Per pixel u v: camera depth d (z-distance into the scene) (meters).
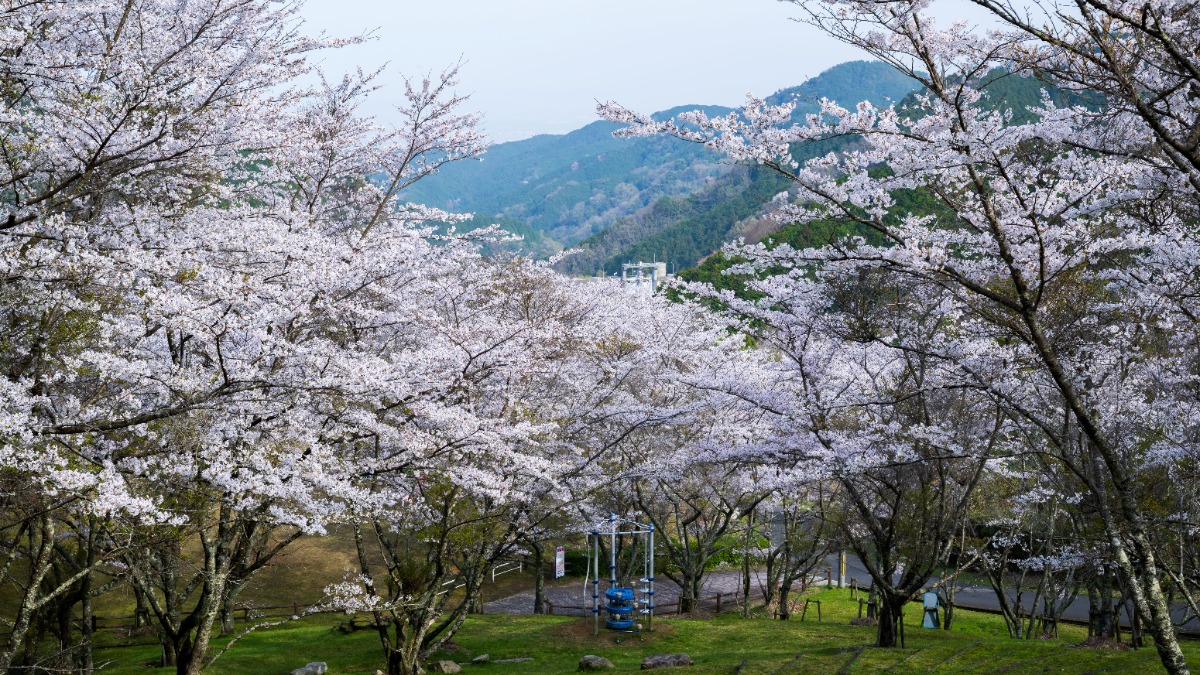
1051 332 12.45
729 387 15.65
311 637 19.73
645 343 22.00
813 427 14.89
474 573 15.65
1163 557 13.05
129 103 8.79
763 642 19.06
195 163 10.62
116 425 8.06
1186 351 13.08
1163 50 8.75
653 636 19.67
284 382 9.02
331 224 16.42
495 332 13.23
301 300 10.29
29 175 9.87
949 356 12.11
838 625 21.75
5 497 9.11
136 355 10.17
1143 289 11.59
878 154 10.05
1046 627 20.58
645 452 20.86
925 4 9.16
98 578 23.66
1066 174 10.40
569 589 29.83
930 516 15.54
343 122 15.66
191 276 8.65
